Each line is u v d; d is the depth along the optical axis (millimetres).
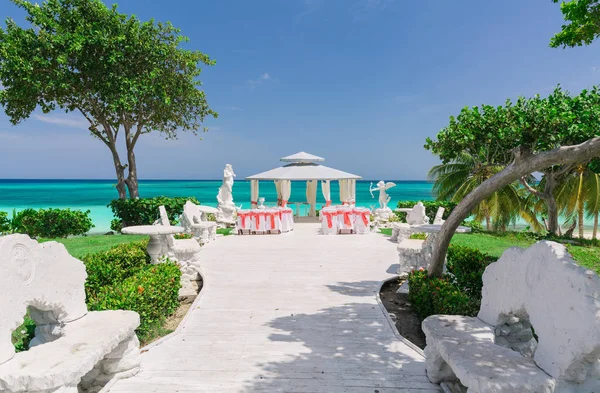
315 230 16016
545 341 2994
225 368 4195
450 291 5434
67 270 3854
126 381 3908
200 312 6082
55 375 2848
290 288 7434
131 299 4918
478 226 17672
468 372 2939
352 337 5059
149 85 15797
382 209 17906
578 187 16078
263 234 14883
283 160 19219
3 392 2844
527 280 3295
